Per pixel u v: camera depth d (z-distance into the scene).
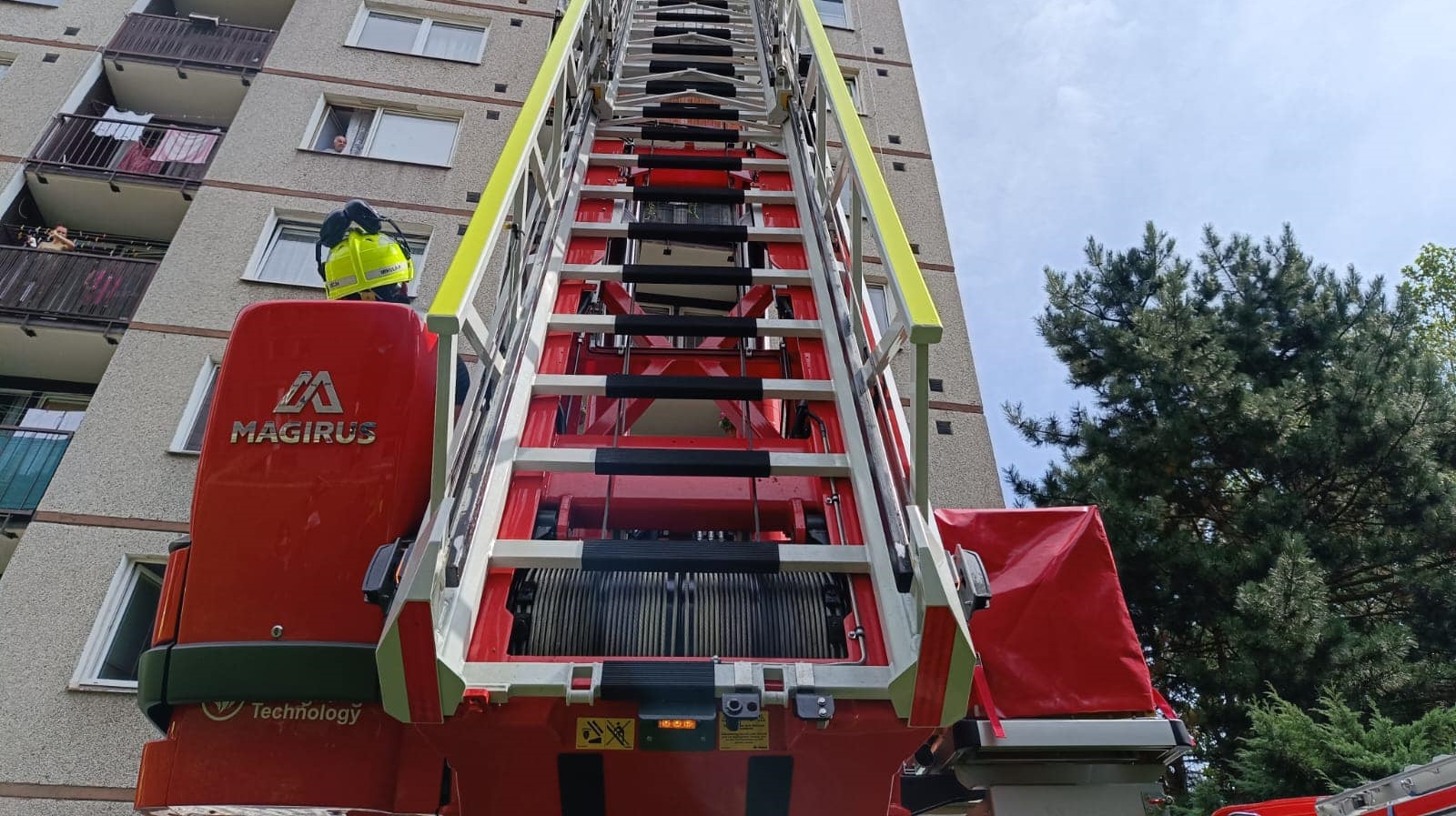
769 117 4.66
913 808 2.97
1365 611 10.81
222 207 9.50
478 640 2.01
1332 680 8.55
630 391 2.71
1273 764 6.98
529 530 2.29
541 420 2.64
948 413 9.32
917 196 11.40
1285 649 8.58
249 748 2.14
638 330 2.99
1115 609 2.78
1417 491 10.19
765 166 4.26
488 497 2.24
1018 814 2.63
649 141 4.70
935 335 1.97
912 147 11.97
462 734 1.90
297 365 2.32
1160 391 11.85
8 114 10.46
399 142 10.78
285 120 10.44
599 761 1.97
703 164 4.24
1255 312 12.66
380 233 3.45
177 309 8.68
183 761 2.13
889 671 1.92
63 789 6.22
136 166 10.57
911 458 2.36
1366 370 10.65
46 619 6.86
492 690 1.82
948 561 1.98
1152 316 12.33
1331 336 12.33
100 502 7.45
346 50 11.37
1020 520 2.99
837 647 2.16
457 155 10.58
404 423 2.28
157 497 7.55
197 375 8.30
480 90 11.29
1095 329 13.45
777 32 5.20
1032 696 2.65
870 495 2.34
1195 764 9.55
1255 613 8.91
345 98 10.85
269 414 2.28
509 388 2.60
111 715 6.52
